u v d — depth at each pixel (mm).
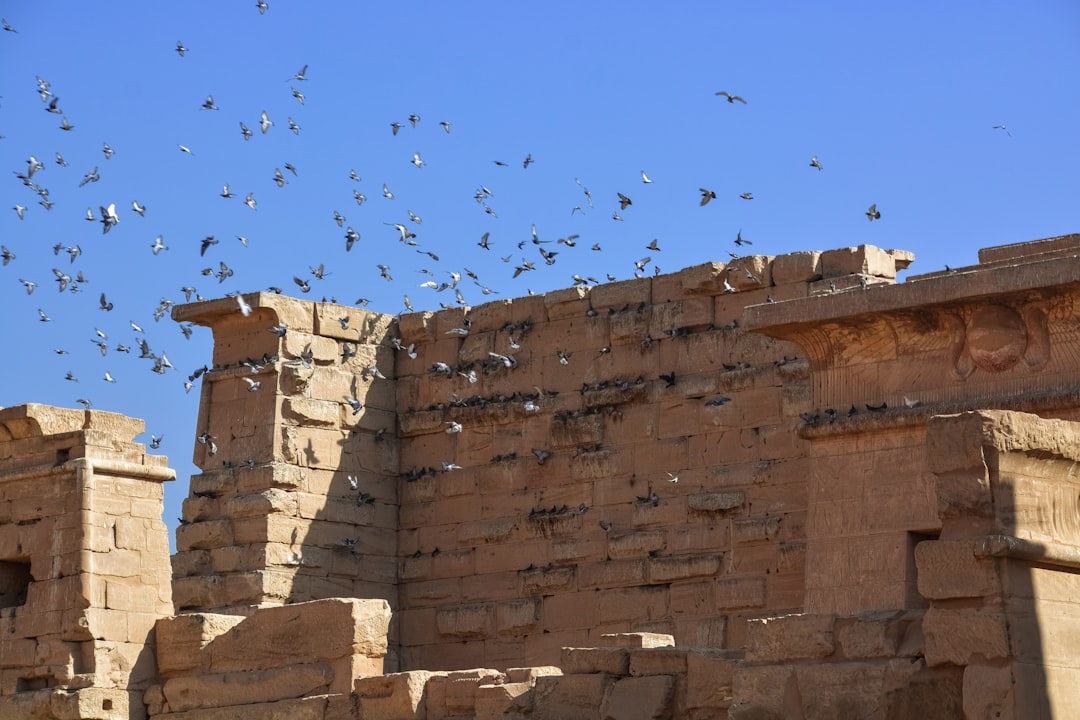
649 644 25266
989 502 19609
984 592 19422
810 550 26266
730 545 33906
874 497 25797
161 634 30219
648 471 35531
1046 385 24734
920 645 20156
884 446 25891
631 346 36375
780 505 33500
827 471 26391
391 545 38938
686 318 35656
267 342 38281
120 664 29781
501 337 38438
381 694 26938
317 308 38844
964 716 19359
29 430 31297
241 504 37281
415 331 39656
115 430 31812
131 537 30531
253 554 36812
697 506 34438
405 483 39250
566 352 37312
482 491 37938
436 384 39281
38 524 30750
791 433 33656
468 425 38469
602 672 24453
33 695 29672
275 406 37719
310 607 28359
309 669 28000
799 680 20891
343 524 38156
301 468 37688
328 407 38406
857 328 26406
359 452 38812
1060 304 24734
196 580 37062
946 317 25688
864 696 20266
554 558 36375
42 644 30016
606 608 35312
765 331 27062
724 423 34656
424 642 38031
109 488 30484
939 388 25703
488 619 36938
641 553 35062
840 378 26766
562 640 35844
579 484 36500
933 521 25062
